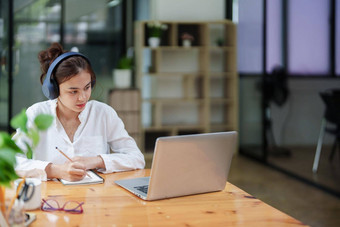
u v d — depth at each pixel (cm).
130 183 172
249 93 610
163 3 603
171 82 619
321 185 439
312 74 470
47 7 566
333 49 436
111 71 626
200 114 616
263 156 565
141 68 570
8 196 140
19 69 543
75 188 166
